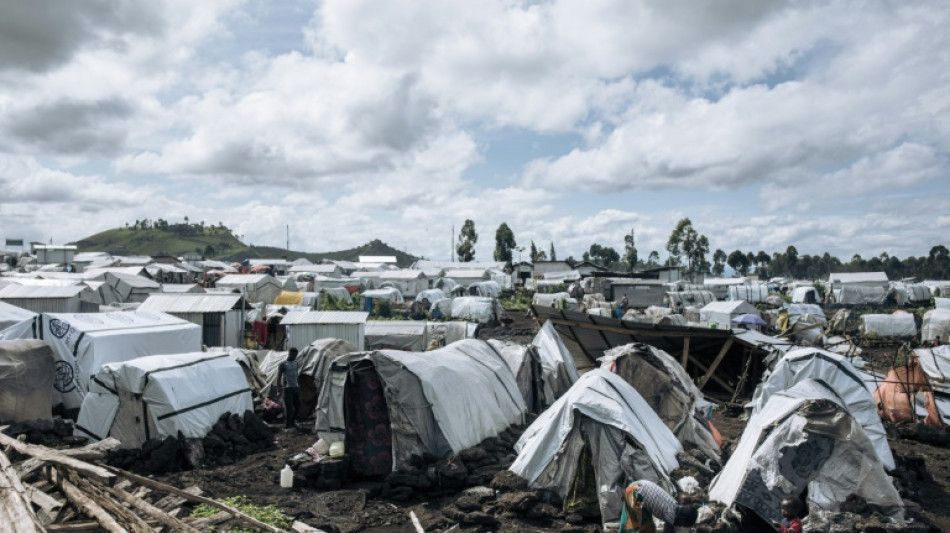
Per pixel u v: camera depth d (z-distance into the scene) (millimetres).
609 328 24453
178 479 13281
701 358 25469
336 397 14133
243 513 10273
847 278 76562
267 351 24906
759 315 43312
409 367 14031
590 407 12250
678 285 70312
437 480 13031
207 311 30578
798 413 11508
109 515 9336
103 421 14414
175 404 14328
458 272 81500
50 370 15406
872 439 14922
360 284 69688
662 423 14266
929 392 19359
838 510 10805
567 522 11453
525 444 13398
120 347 18609
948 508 12820
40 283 41031
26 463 10773
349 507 12086
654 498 8781
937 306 50719
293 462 13531
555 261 93500
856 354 26469
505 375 17891
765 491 10898
